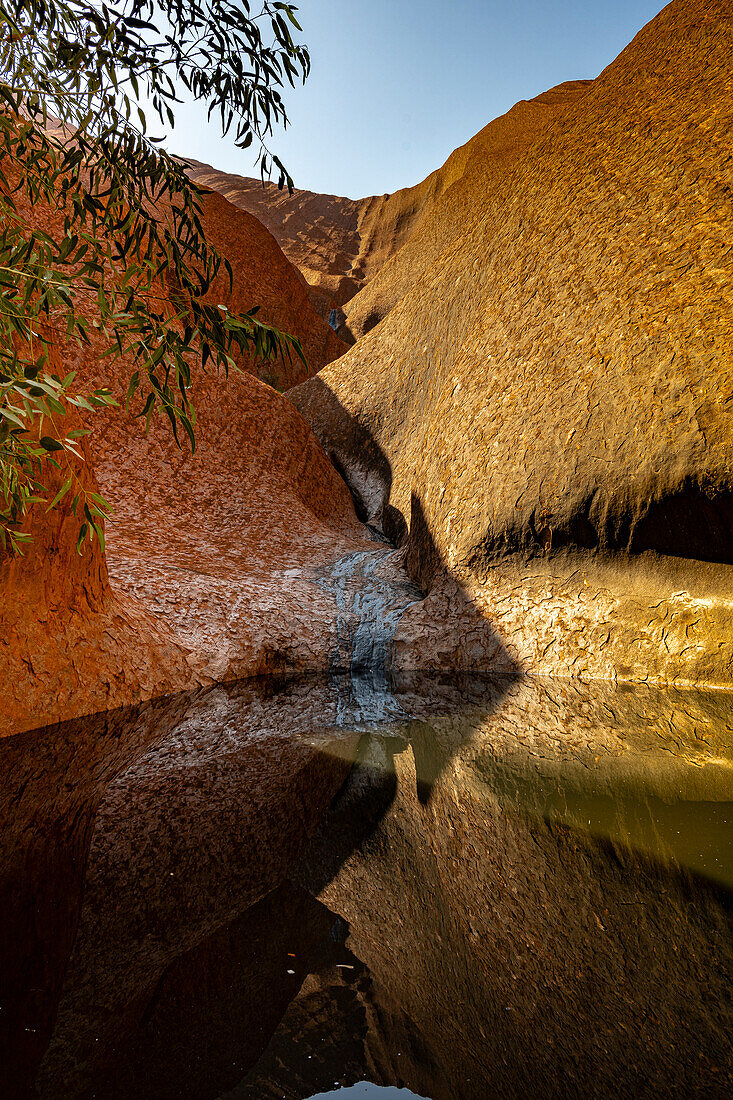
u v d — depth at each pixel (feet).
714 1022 3.82
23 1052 3.56
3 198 7.70
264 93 7.72
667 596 17.52
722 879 5.57
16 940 4.77
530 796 8.06
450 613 21.13
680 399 17.19
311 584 24.47
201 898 5.54
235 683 17.20
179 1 6.96
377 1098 3.18
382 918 5.20
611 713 13.25
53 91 7.27
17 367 5.99
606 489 18.43
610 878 5.69
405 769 9.56
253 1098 3.12
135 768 9.54
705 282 18.25
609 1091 3.20
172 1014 3.93
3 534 8.77
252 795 8.38
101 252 7.32
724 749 10.18
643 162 23.57
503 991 4.18
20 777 8.96
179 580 20.42
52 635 13.32
